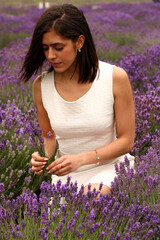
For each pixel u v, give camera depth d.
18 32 10.35
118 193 2.00
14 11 16.14
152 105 3.31
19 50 6.89
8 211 1.89
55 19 1.77
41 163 2.00
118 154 2.10
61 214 1.81
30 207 1.85
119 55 7.66
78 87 2.06
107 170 2.19
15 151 2.68
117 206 1.80
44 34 1.80
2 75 4.60
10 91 4.36
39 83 2.19
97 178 2.11
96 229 1.76
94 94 2.04
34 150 2.77
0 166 2.49
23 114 3.18
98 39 8.35
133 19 12.90
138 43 8.25
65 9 1.81
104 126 2.09
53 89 2.12
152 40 8.15
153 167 2.14
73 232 1.82
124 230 1.86
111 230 1.70
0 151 2.60
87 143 2.16
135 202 1.97
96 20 11.95
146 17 13.27
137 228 1.71
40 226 1.78
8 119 2.73
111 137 2.19
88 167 2.24
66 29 1.78
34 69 2.04
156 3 18.64
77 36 1.85
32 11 15.27
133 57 5.47
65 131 2.13
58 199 1.91
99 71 2.04
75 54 1.90
